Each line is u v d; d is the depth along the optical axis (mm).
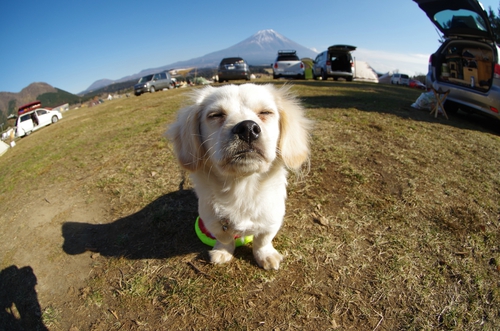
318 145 3486
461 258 1876
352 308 1579
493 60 4570
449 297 1626
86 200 2873
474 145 3621
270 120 1673
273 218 1754
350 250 1965
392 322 1508
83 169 3695
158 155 3684
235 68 16141
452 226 2137
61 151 4730
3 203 3287
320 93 7562
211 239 2102
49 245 2352
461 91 5125
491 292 1648
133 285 1829
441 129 4227
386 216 2262
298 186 2705
